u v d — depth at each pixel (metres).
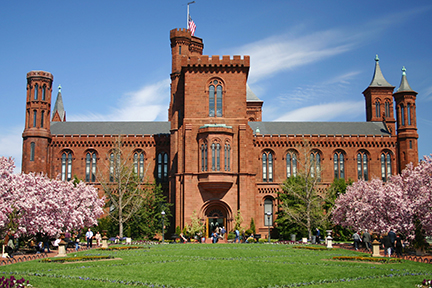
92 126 79.88
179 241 57.56
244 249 42.16
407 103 76.88
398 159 76.62
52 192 46.22
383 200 43.69
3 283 18.97
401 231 41.28
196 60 65.50
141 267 28.14
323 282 23.17
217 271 26.61
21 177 43.06
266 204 73.38
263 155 75.88
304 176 61.62
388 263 30.31
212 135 62.44
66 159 74.94
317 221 58.34
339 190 67.25
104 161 75.00
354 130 81.25
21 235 42.75
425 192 40.66
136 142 75.75
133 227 62.97
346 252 38.81
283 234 65.81
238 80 65.69
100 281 22.98
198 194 62.31
